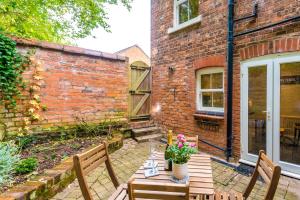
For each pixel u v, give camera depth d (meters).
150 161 2.63
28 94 4.71
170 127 6.70
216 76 5.33
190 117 5.91
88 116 5.81
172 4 6.50
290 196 3.22
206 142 5.38
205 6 5.37
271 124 4.10
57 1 7.97
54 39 9.44
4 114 4.36
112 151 5.34
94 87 5.92
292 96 3.82
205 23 5.38
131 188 1.56
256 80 4.33
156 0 7.19
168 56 6.72
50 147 4.66
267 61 4.12
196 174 2.29
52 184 3.12
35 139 4.78
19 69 4.55
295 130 3.83
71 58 5.45
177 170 2.11
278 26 3.89
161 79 7.09
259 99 4.29
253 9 4.29
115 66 6.39
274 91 4.04
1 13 6.66
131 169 4.29
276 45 3.92
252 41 4.34
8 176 2.97
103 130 6.06
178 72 6.33
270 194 1.82
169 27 6.61
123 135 6.53
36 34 7.96
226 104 4.86
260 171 2.24
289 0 3.73
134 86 7.27
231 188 3.51
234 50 4.70
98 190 3.40
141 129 6.93
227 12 4.80
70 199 3.07
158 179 2.13
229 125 4.75
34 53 4.76
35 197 2.78
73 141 5.21
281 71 3.93
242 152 4.60
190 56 5.87
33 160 3.57
